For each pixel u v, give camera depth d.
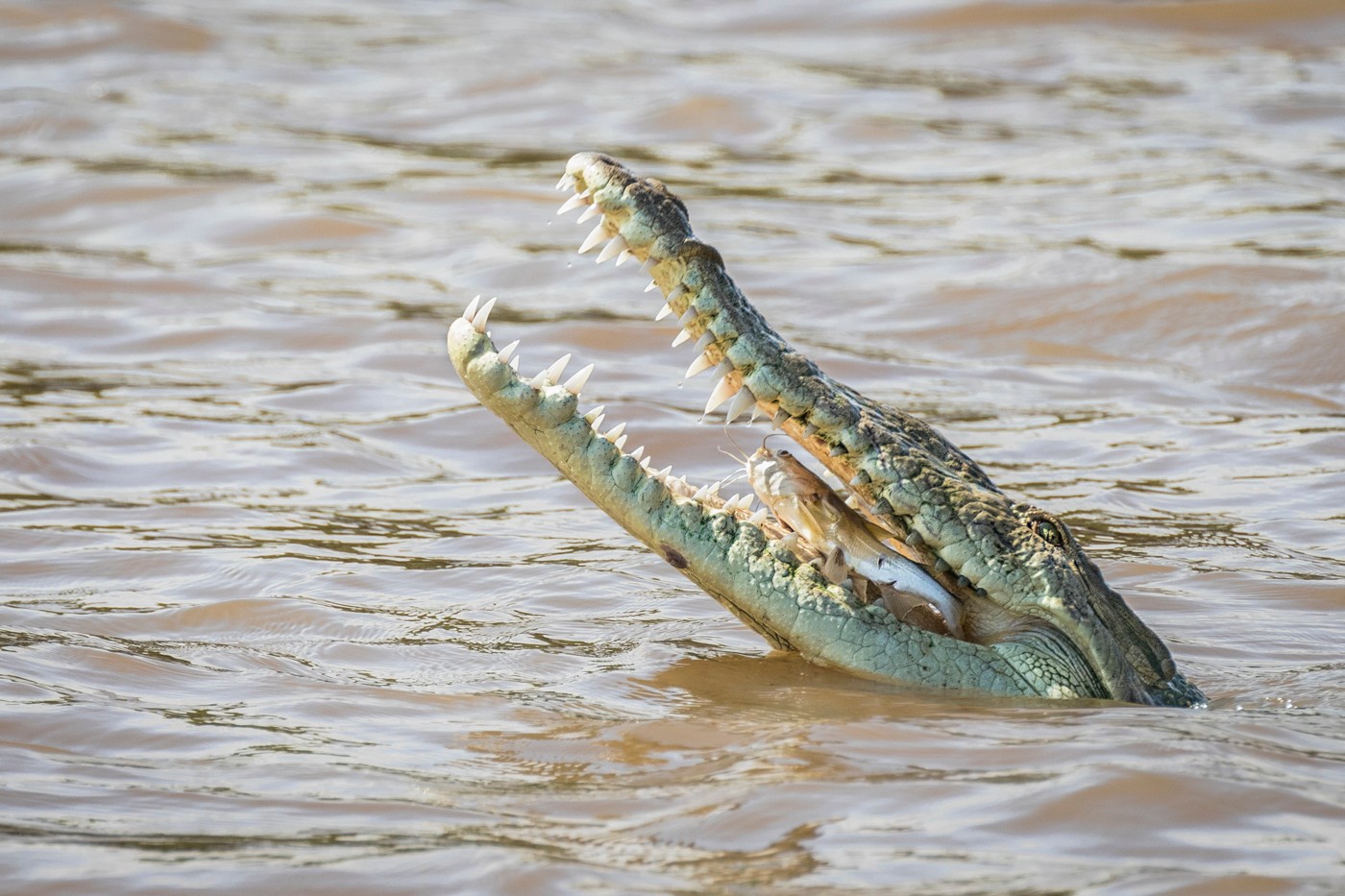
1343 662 23.05
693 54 91.12
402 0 105.88
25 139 67.56
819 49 93.88
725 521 20.94
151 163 63.97
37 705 19.19
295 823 15.62
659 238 19.92
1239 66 87.25
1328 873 14.17
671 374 41.66
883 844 14.88
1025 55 90.75
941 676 20.58
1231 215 55.81
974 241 53.78
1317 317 43.72
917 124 74.94
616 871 14.34
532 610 25.02
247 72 83.25
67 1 90.81
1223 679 22.16
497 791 16.55
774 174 65.88
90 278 48.97
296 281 50.16
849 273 50.44
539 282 50.53
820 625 20.80
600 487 20.44
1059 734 18.12
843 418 20.50
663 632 23.67
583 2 109.00
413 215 58.38
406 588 26.08
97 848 14.95
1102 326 44.81
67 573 26.20
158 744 18.06
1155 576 27.33
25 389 39.00
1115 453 35.69
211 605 24.39
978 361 43.28
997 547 20.81
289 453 34.59
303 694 20.17
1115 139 71.44
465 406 38.47
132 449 34.47
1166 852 14.67
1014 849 14.76
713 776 16.92
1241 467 34.44
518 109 76.94
